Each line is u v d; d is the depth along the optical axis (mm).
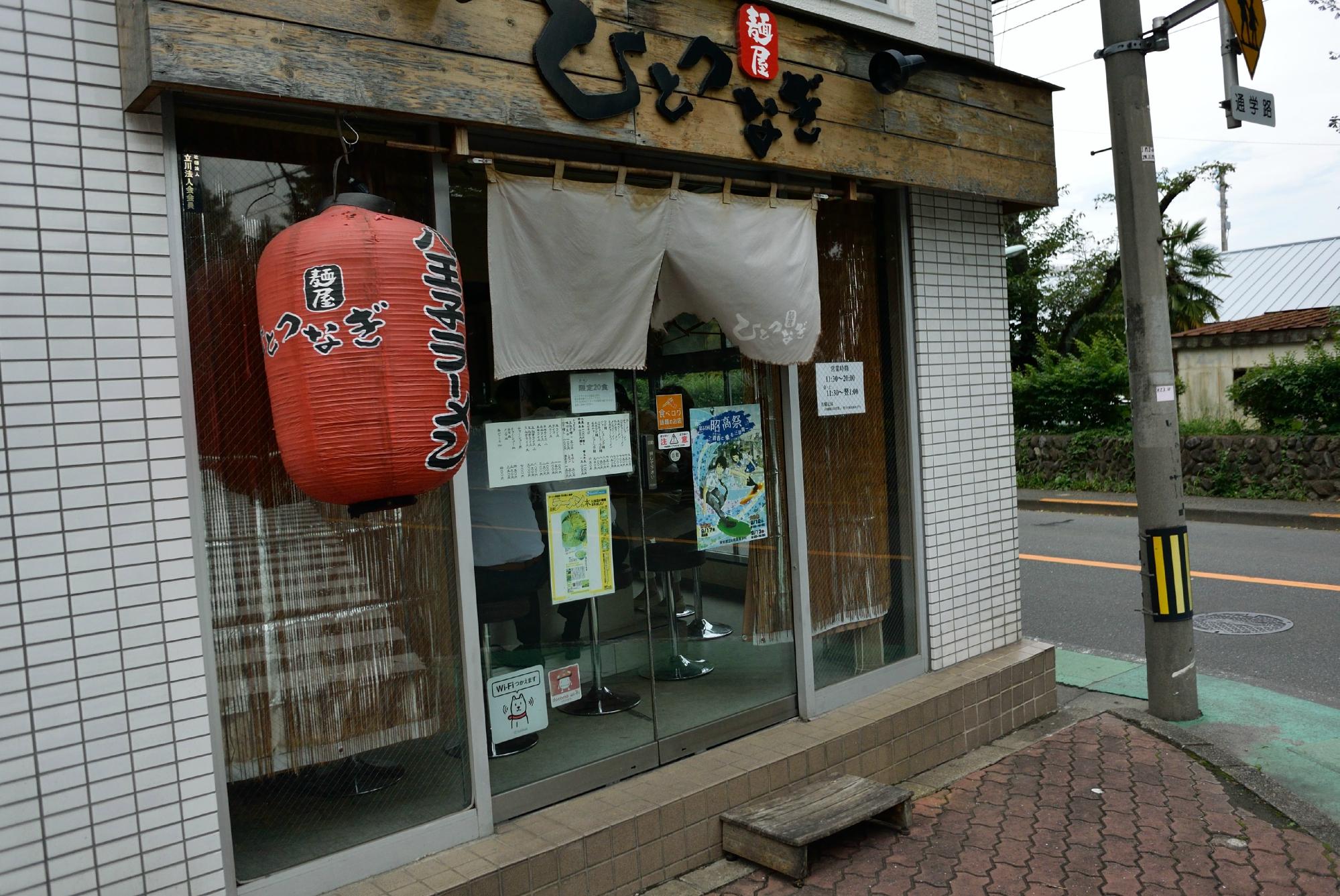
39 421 2455
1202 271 23281
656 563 4250
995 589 5586
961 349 5383
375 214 2611
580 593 3963
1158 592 5305
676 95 3682
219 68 2527
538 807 3693
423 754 3377
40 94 2463
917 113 4684
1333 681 6094
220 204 2916
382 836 3238
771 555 4656
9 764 2412
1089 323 22984
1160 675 5344
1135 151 5246
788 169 4223
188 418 2725
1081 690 6000
